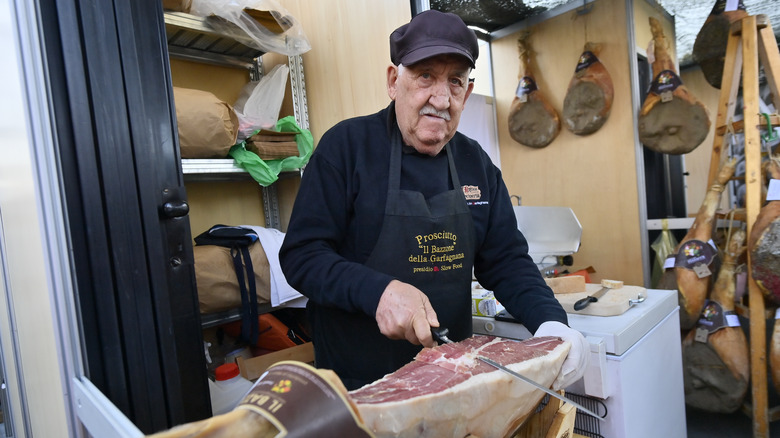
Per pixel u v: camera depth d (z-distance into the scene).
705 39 2.31
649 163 2.64
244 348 1.85
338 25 1.71
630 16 2.51
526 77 2.86
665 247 2.47
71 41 0.61
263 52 1.92
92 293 0.63
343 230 1.01
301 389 0.39
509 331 1.21
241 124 1.69
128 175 0.66
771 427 2.06
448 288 1.01
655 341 1.25
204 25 1.63
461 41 0.88
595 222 2.78
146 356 0.68
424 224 0.97
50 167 0.59
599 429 1.08
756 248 1.79
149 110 0.69
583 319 1.18
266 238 1.77
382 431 0.47
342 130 1.03
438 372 0.60
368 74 1.62
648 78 2.69
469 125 2.94
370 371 1.01
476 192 1.08
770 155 1.91
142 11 0.68
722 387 1.95
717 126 2.12
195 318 0.75
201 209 1.94
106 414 0.49
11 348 1.22
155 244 0.69
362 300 0.83
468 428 0.57
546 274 2.15
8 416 1.68
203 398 0.76
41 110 0.58
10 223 0.91
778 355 1.84
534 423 0.76
